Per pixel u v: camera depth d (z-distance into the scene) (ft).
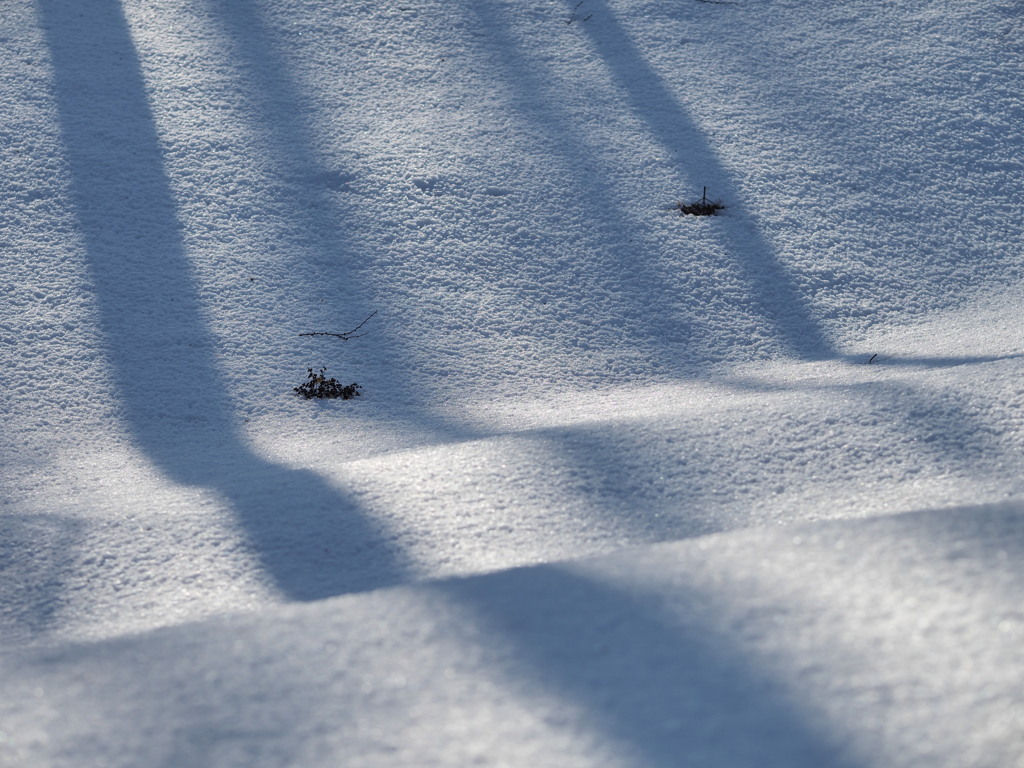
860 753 5.21
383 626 6.72
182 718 5.98
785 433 12.27
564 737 5.49
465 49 28.50
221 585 10.10
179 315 20.06
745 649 6.04
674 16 30.42
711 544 7.48
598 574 7.14
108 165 23.36
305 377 18.74
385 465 12.62
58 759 5.70
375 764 5.43
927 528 7.30
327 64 27.37
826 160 25.39
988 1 31.81
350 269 21.56
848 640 6.03
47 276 20.66
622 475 11.54
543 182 23.97
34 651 7.29
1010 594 6.28
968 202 24.64
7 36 27.25
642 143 25.40
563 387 18.79
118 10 28.81
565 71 27.81
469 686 5.98
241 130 24.73
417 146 24.73
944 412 12.33
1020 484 10.32
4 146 23.57
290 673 6.31
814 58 28.89
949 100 27.61
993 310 21.02
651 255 22.33
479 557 9.95
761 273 22.09
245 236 22.09
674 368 19.57
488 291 21.31
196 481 14.19
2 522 12.37
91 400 17.92
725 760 5.24
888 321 21.04
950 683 5.60
